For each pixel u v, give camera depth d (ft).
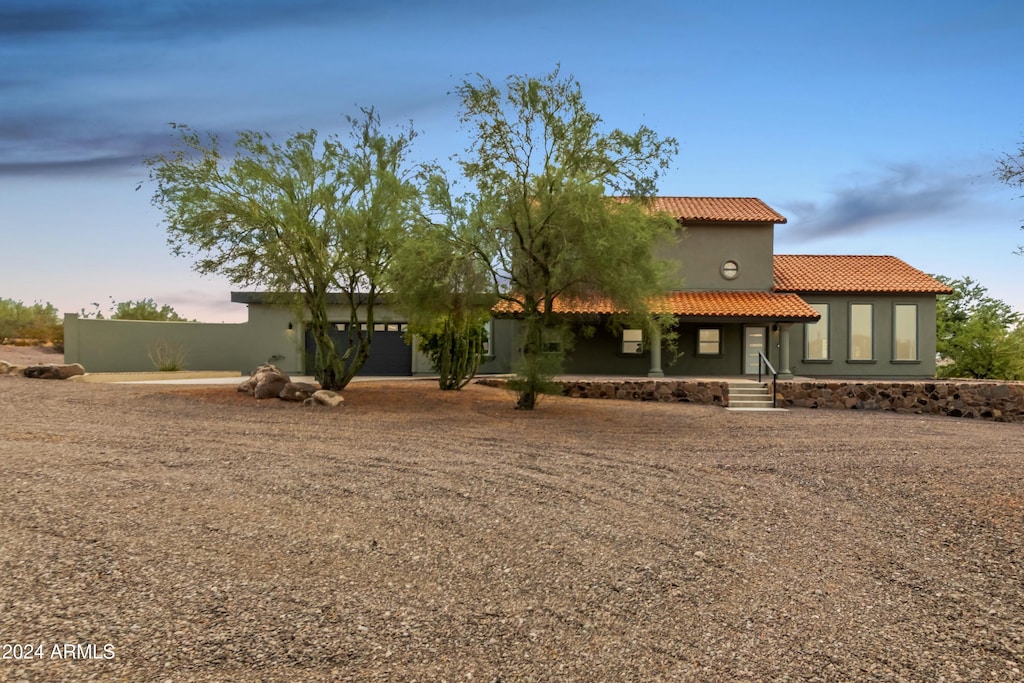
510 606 14.79
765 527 20.97
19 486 22.21
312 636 13.04
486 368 86.84
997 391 63.52
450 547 18.40
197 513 20.26
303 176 51.75
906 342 82.48
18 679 11.18
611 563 17.53
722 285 81.00
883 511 22.85
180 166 48.06
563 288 48.21
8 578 15.01
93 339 82.43
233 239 49.26
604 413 50.19
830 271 87.35
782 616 14.56
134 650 12.24
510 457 30.96
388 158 54.39
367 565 16.87
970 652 13.00
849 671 12.17
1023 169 35.19
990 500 23.81
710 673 12.04
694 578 16.66
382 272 52.44
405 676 11.71
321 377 54.90
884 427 47.06
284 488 23.67
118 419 38.45
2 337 116.78
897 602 15.42
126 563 16.15
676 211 81.92
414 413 46.11
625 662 12.42
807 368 82.53
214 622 13.43
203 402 47.11
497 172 45.98
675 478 27.45
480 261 48.55
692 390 64.39
